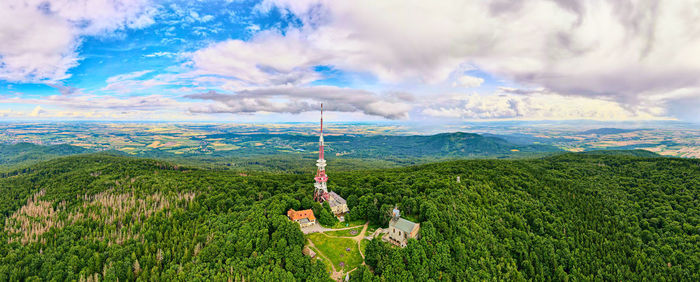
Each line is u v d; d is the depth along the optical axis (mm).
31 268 136000
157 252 143750
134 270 136000
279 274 118938
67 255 142000
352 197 179875
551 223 163750
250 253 132625
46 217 179750
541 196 189750
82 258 140250
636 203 183375
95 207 188625
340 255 132500
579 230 161375
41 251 145750
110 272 130875
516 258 142000
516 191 192500
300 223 155750
